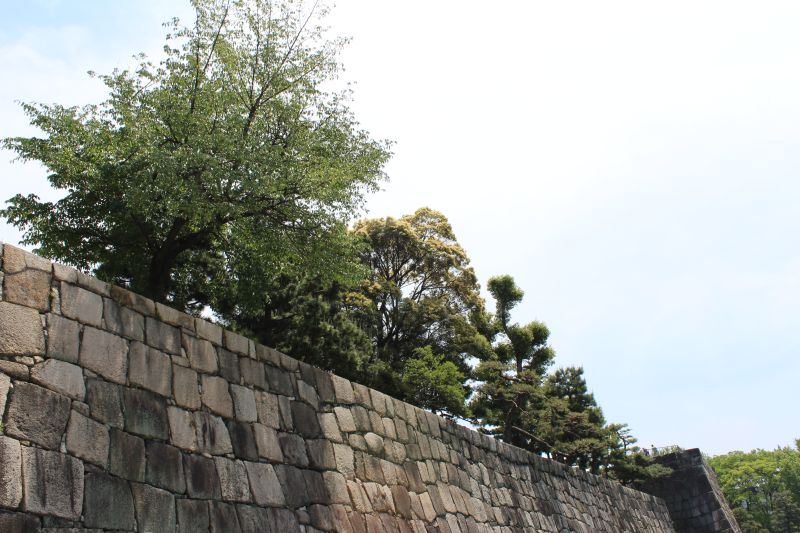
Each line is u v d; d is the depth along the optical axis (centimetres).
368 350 2206
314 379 1166
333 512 1039
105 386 764
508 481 1805
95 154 1172
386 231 3331
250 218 1222
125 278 1346
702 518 3400
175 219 1194
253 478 921
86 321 773
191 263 1484
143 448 777
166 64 1221
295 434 1050
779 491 5644
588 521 2245
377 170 1334
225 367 966
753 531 4628
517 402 2444
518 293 3525
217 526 827
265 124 1268
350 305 2970
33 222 1205
